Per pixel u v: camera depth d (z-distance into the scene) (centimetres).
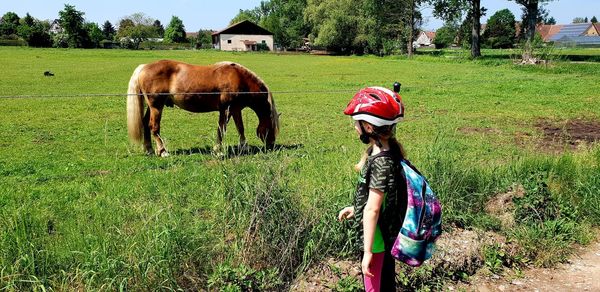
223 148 557
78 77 2817
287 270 432
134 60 4694
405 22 6775
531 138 1173
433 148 640
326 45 7744
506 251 498
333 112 1608
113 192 669
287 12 11731
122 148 1042
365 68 3925
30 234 411
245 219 449
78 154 980
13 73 2966
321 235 454
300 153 938
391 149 313
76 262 394
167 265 387
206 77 952
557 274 473
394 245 308
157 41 12506
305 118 1485
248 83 972
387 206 309
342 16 7275
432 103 1806
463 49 6500
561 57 4156
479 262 479
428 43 13812
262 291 402
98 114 1528
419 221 304
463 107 1706
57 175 809
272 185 454
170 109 1623
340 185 535
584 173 678
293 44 10738
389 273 328
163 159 925
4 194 681
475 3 5047
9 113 1500
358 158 674
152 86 933
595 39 11038
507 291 439
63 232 469
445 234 516
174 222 428
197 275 407
